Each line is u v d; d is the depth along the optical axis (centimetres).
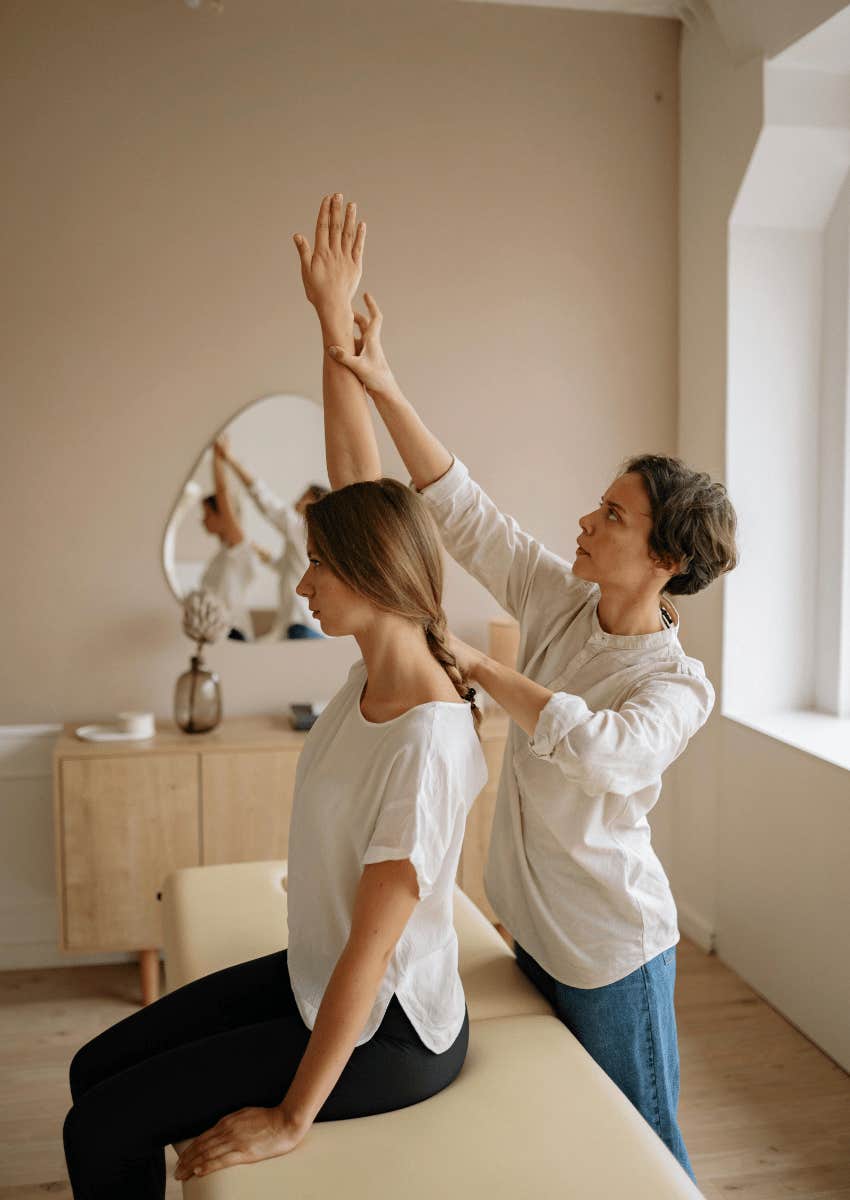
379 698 151
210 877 243
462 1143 147
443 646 153
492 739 329
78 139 329
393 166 347
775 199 322
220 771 315
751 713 337
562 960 178
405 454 196
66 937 313
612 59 356
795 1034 295
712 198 337
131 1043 167
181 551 346
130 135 332
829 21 277
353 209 191
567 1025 185
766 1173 235
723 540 170
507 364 360
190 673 328
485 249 355
